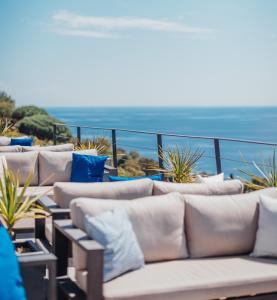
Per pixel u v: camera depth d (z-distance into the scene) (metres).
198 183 3.96
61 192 3.55
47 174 6.09
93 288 2.77
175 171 6.42
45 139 19.09
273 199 3.69
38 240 3.96
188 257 3.55
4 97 20.78
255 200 3.75
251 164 5.25
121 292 2.83
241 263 3.41
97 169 6.00
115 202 3.39
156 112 89.56
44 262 2.81
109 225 3.09
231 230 3.61
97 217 3.11
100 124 87.38
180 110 89.38
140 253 3.24
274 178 5.02
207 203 3.63
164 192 3.75
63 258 3.35
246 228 3.65
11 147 6.40
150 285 2.93
